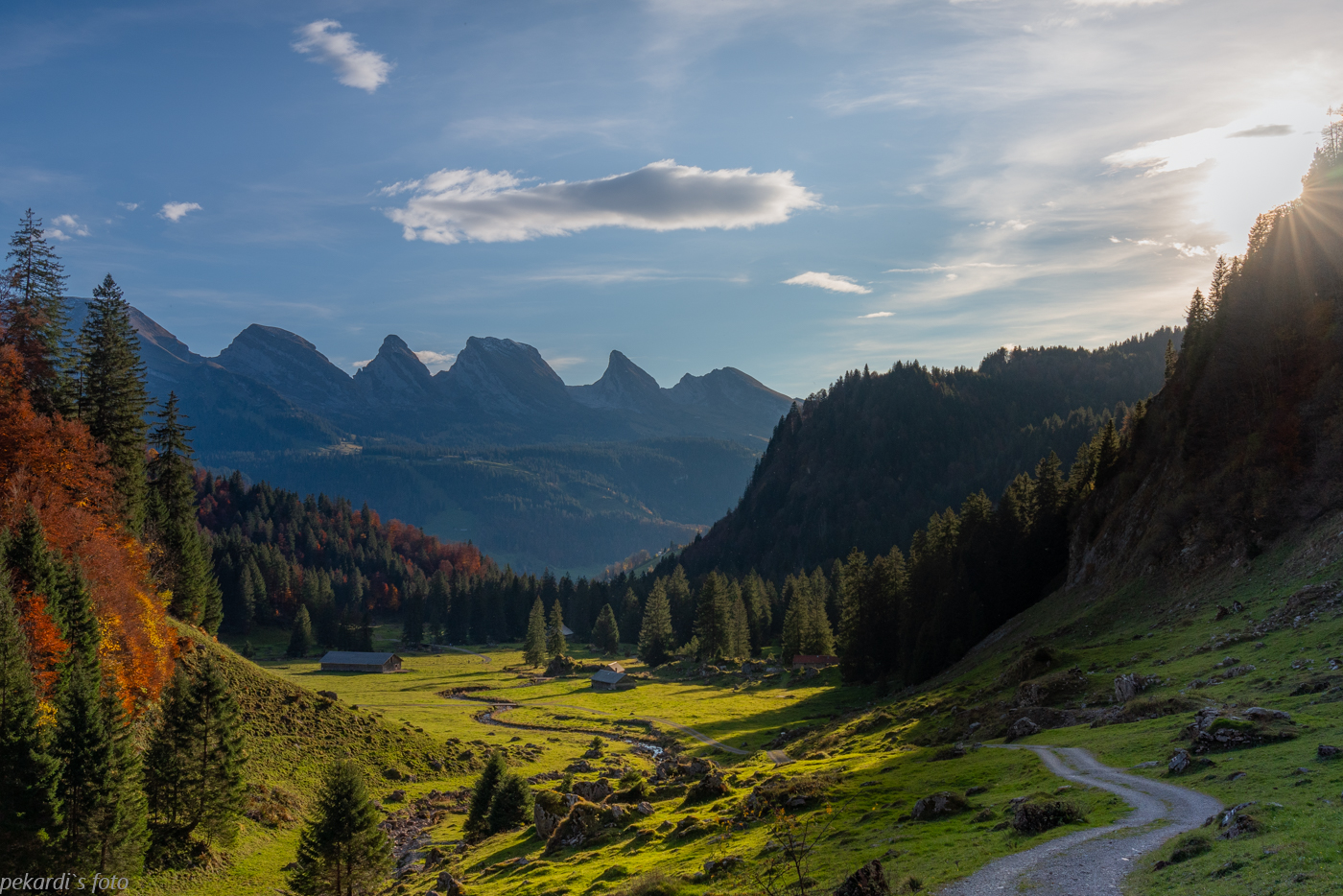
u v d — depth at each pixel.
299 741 87.31
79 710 48.69
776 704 132.38
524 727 130.50
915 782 45.56
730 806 52.16
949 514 151.88
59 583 59.00
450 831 73.75
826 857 35.03
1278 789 28.50
